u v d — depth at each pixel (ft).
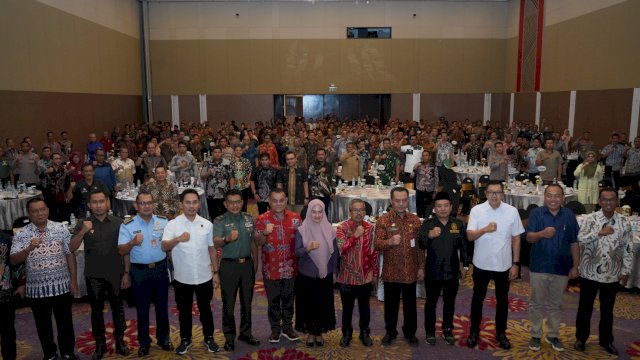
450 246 16.24
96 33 56.29
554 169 32.65
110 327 18.67
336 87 73.77
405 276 16.25
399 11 72.64
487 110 74.79
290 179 26.45
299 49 72.79
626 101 46.57
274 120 74.54
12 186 31.19
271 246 16.29
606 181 29.55
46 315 15.06
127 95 66.03
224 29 72.02
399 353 16.44
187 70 72.38
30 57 43.21
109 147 53.01
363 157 37.42
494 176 33.37
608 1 48.91
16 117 41.34
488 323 18.80
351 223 15.97
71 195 29.73
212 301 21.18
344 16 72.49
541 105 63.00
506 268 16.10
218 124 73.72
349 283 16.19
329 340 17.46
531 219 16.21
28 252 14.03
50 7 46.34
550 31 60.64
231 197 15.72
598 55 50.78
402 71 73.67
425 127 63.26
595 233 15.46
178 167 32.40
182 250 15.66
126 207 28.96
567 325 18.61
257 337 17.75
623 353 16.37
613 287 15.94
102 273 15.56
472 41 73.36
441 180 30.99
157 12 71.26
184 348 16.33
